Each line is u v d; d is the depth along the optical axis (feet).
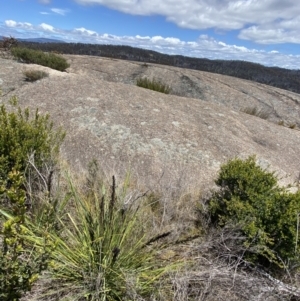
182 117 19.45
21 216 4.35
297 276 7.95
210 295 6.32
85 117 16.78
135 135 15.71
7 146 8.38
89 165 10.05
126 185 8.11
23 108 17.20
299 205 8.20
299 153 19.81
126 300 5.99
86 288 6.11
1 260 4.24
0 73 22.90
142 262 6.73
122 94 21.39
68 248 6.39
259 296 6.44
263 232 7.78
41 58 33.58
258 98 44.29
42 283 6.00
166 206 8.84
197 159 14.56
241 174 9.34
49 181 7.39
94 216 7.23
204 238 8.12
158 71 50.42
